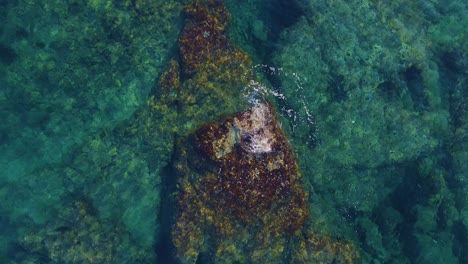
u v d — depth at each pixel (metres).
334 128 6.95
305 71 6.95
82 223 6.71
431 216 6.93
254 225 6.30
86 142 7.02
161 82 6.86
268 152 6.25
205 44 6.71
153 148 6.86
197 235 6.36
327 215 6.68
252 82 6.73
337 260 6.32
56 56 7.01
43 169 6.99
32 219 6.84
